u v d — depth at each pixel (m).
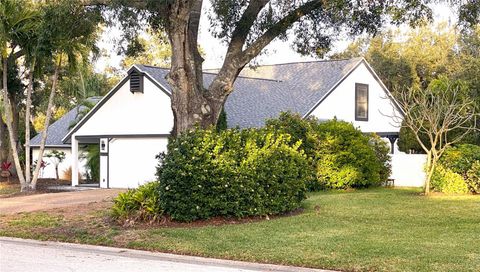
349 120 29.88
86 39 22.16
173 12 15.30
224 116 23.61
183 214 13.70
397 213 14.84
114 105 27.23
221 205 13.83
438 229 12.42
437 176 20.33
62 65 29.92
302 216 14.67
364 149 22.58
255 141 14.97
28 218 15.64
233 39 16.91
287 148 15.47
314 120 23.53
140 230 13.03
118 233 12.86
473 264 9.06
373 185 23.47
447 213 14.66
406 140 24.83
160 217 13.85
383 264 9.27
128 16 15.84
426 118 20.77
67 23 16.88
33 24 22.23
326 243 11.02
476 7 15.80
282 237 11.79
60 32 17.52
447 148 20.84
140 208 14.03
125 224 13.71
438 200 17.58
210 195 13.83
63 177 33.84
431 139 19.73
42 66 25.39
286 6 16.67
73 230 13.53
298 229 12.70
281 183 14.94
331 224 13.32
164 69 27.28
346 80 29.80
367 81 31.03
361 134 23.14
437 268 8.89
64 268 9.88
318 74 30.62
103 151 27.62
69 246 12.38
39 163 25.19
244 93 28.59
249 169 14.19
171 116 25.25
